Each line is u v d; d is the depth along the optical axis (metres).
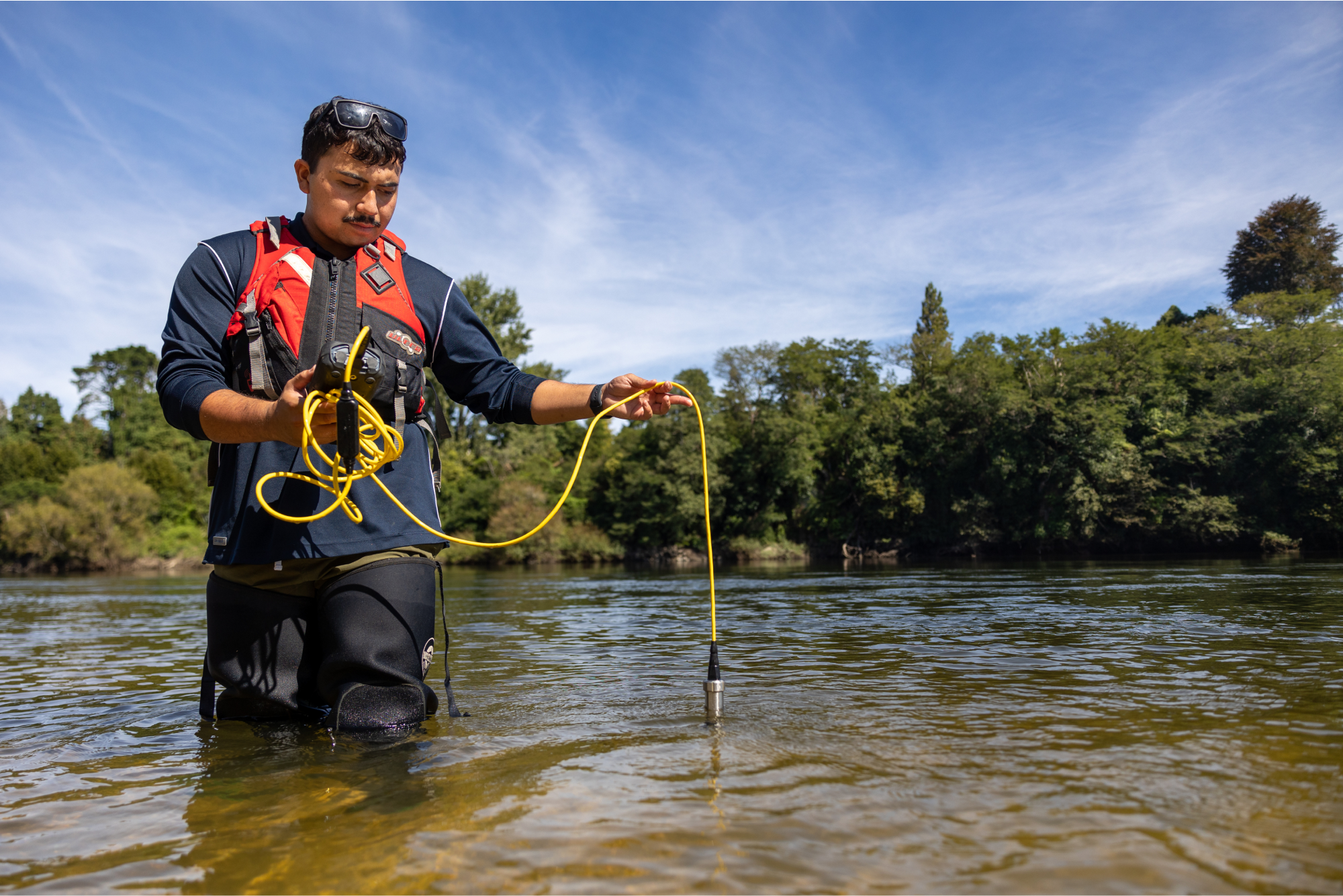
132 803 1.41
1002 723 1.83
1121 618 4.57
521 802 1.29
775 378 50.88
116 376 89.44
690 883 0.94
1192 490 36.00
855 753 1.57
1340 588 6.98
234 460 2.19
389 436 2.00
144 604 10.87
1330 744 1.55
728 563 43.38
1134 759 1.46
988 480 40.84
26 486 61.34
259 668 2.23
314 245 2.31
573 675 2.92
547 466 51.47
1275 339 37.69
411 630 2.14
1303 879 0.91
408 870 1.02
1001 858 0.99
